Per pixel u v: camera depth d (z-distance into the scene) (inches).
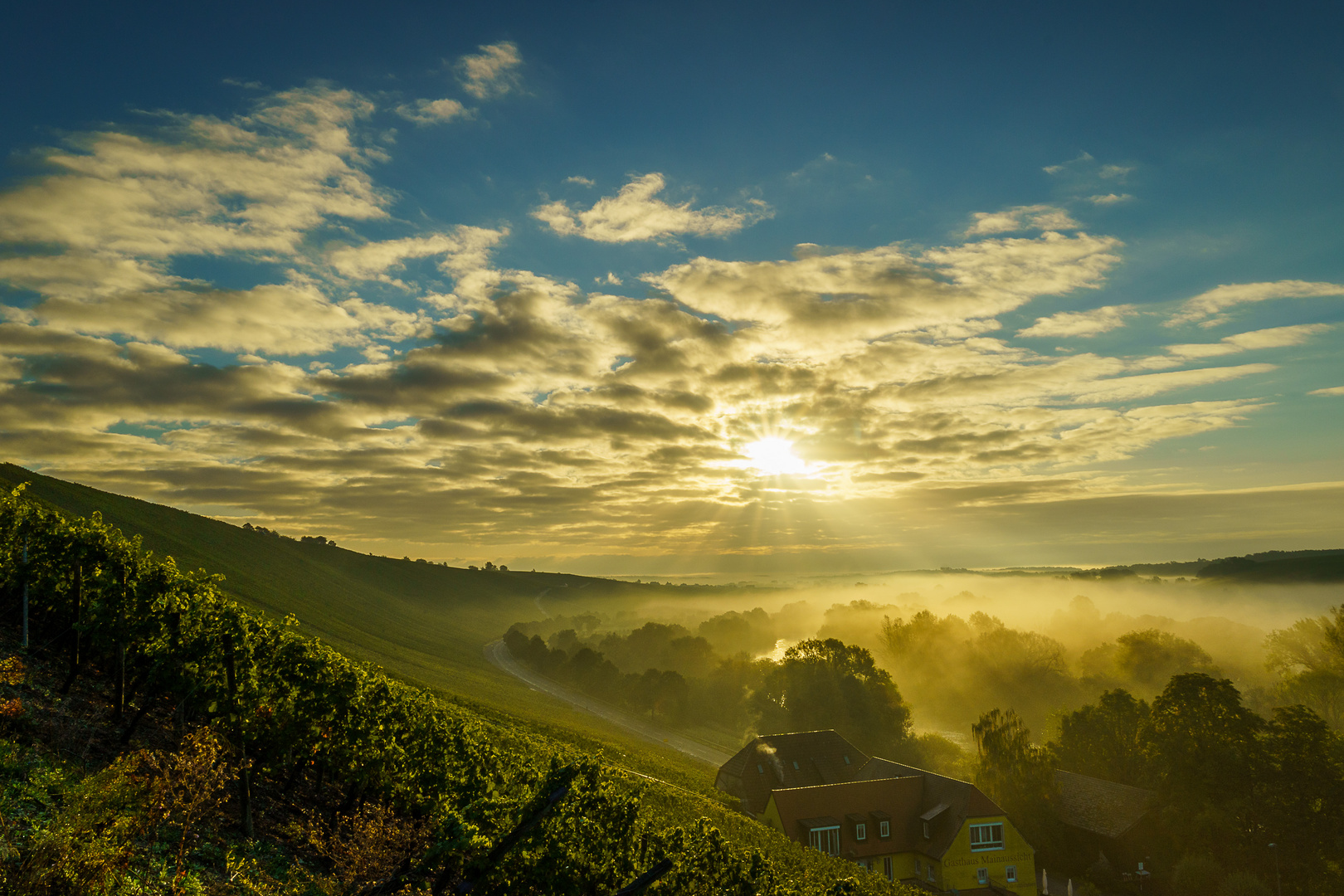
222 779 469.4
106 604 701.9
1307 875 2026.3
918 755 3769.7
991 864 2053.4
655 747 3983.8
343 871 525.3
